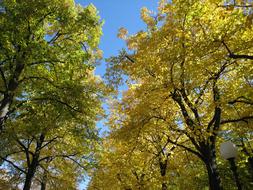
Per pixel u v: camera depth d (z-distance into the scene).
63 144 16.33
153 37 10.12
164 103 11.02
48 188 19.89
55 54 12.77
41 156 17.80
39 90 13.42
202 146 10.33
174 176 14.94
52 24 14.73
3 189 16.64
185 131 10.49
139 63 10.48
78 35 14.90
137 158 13.39
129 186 15.91
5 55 12.41
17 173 17.11
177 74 9.84
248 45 7.76
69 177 17.81
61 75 13.42
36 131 12.89
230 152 7.14
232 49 8.43
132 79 11.77
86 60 13.46
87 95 13.34
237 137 16.23
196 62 8.61
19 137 14.84
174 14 10.26
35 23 12.62
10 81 12.49
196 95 10.54
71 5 14.13
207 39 8.06
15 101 13.18
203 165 17.75
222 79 11.29
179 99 10.67
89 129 13.99
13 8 11.82
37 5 12.15
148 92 10.19
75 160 17.53
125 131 10.64
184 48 8.49
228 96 10.27
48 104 12.87
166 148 14.13
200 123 10.43
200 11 9.10
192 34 10.02
